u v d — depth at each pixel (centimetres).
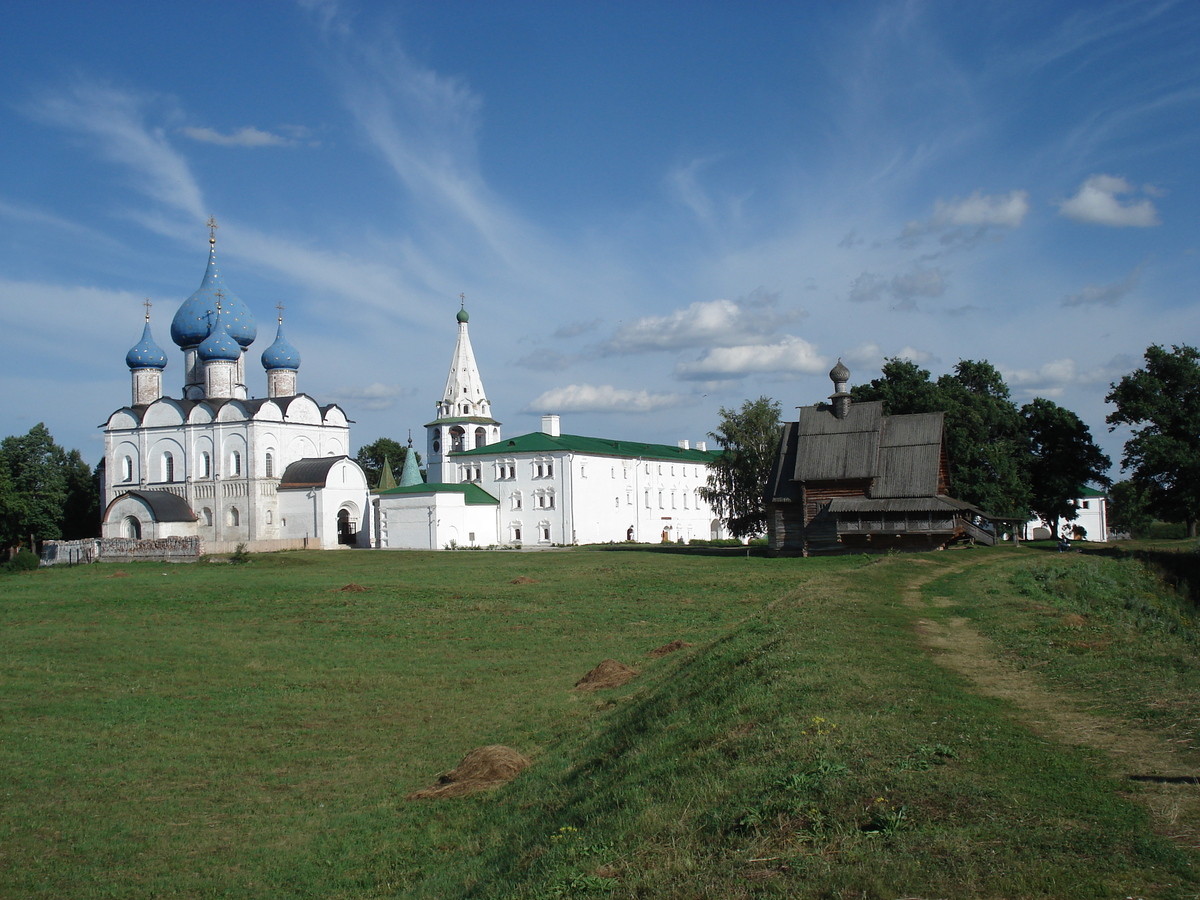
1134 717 1461
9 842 1706
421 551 8119
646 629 3506
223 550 8506
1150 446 6481
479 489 9712
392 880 1474
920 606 2884
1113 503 14062
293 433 9825
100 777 2045
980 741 1315
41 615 4275
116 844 1689
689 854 1078
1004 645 2164
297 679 2923
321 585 5056
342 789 1941
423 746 2192
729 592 4388
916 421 5978
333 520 9381
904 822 1041
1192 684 1670
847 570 4119
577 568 5644
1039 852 948
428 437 10462
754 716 1552
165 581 5503
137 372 10488
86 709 2597
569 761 1847
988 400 7262
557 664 2977
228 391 10094
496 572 5578
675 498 11500
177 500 9344
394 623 3862
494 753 1944
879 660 1897
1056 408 7762
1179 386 6788
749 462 7569
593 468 9825
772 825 1094
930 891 894
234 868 1575
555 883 1095
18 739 2327
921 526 5547
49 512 10025
